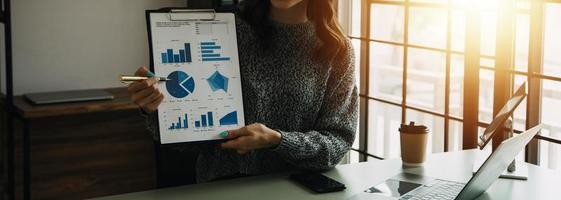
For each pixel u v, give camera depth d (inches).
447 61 124.8
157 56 73.5
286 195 74.4
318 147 78.7
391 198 73.4
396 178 81.0
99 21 153.4
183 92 74.1
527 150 112.0
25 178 133.3
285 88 79.8
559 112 113.3
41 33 147.9
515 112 115.7
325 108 82.7
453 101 133.8
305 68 80.1
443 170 85.0
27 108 130.8
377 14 138.7
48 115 130.3
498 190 77.9
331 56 81.3
